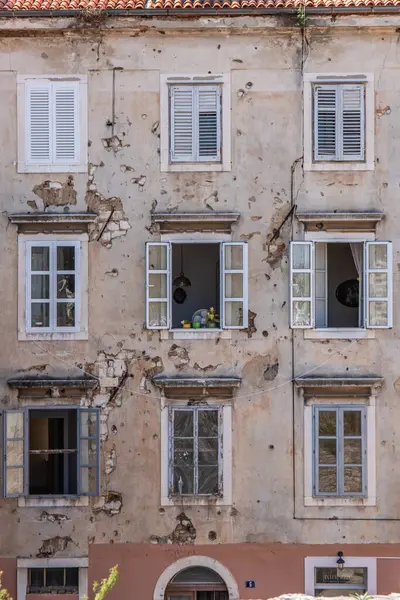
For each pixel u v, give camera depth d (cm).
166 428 1859
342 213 1847
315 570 1858
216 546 1853
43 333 1867
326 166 1869
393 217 1866
